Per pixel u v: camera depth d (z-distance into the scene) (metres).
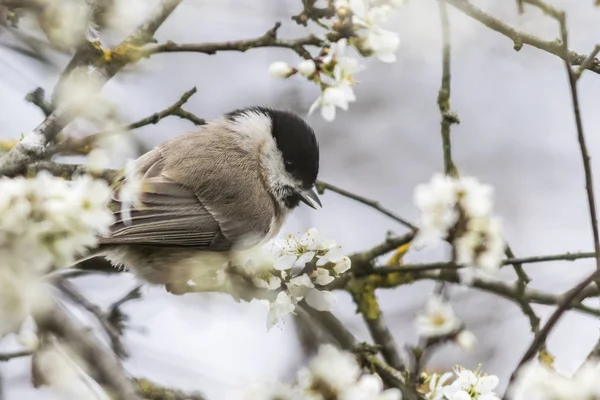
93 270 10.32
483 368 12.20
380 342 10.22
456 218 7.96
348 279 10.16
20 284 5.55
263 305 8.13
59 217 5.67
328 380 6.92
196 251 10.03
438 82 16.11
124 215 9.05
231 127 10.84
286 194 11.05
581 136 7.96
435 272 10.55
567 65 8.06
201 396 8.55
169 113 8.70
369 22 8.02
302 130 10.95
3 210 5.61
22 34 10.12
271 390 7.02
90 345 6.67
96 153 6.16
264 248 8.52
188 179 10.14
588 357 6.75
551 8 8.20
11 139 9.48
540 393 6.34
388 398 6.84
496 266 7.93
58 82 8.19
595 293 9.88
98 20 8.04
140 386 8.37
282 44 8.21
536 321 10.04
